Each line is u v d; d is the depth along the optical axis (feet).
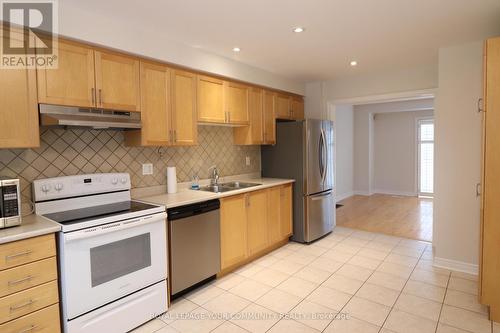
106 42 7.57
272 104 13.65
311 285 9.48
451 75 10.14
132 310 7.25
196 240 9.03
